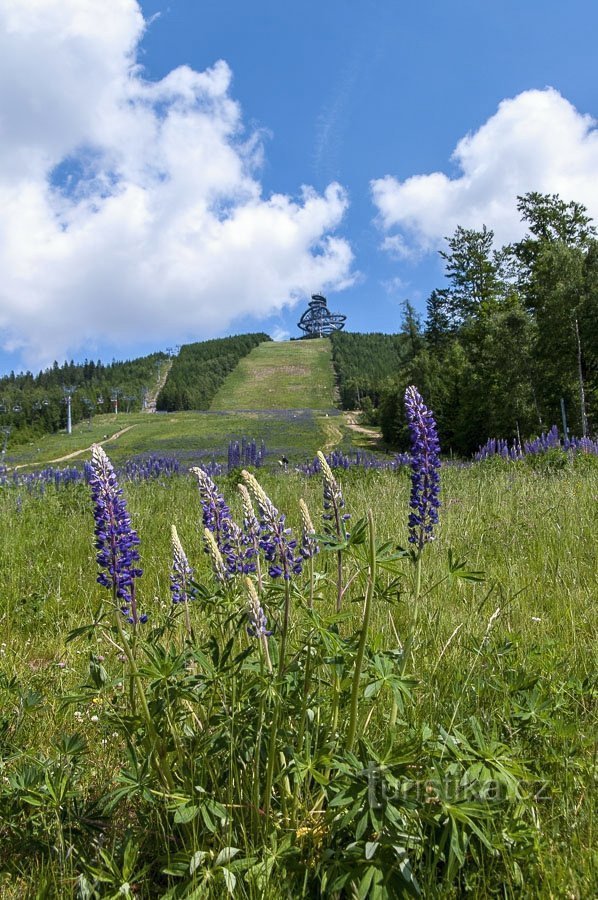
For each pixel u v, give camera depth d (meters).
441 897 1.78
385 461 17.91
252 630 2.13
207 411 101.81
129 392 121.38
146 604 4.53
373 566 2.03
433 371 56.38
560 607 3.97
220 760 2.23
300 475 15.13
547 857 1.89
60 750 2.25
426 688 2.79
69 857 2.01
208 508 2.59
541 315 35.31
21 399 99.44
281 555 2.21
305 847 2.00
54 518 8.62
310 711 2.29
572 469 11.84
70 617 4.67
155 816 2.20
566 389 33.88
